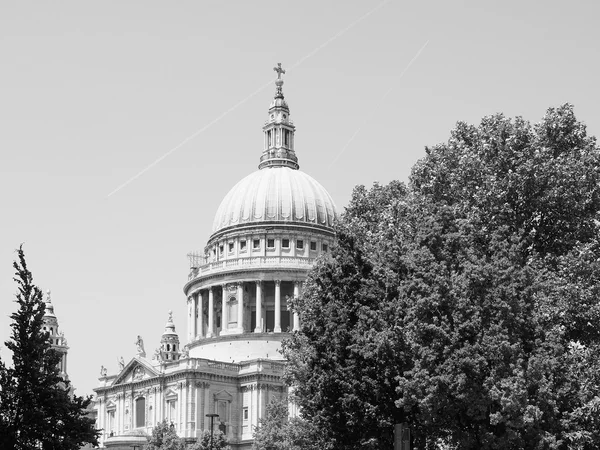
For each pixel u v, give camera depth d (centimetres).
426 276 6003
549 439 5656
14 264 6038
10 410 5862
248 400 16950
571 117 7450
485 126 7775
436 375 5759
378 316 6278
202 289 19188
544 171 6956
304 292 8675
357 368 6431
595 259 7094
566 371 6016
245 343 18088
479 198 7131
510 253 6184
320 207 19625
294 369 8388
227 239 19388
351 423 6388
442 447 6888
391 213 7831
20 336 5894
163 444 14538
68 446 5862
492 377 5656
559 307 6419
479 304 5912
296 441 8938
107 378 18675
